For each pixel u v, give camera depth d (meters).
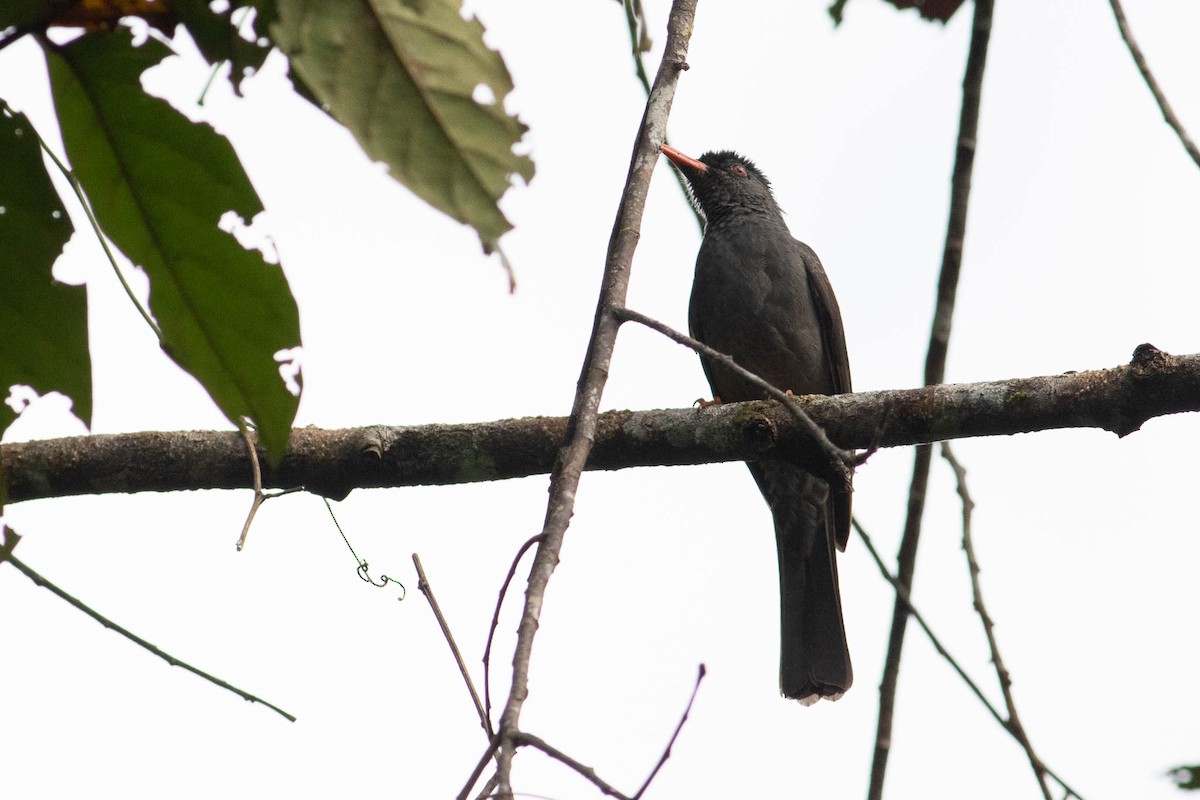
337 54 3.85
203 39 4.09
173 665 5.61
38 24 3.95
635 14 5.19
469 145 3.91
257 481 5.83
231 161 4.29
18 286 4.72
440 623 5.67
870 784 8.04
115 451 8.07
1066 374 7.89
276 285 4.59
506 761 3.84
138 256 4.51
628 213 5.96
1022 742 6.91
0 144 4.27
